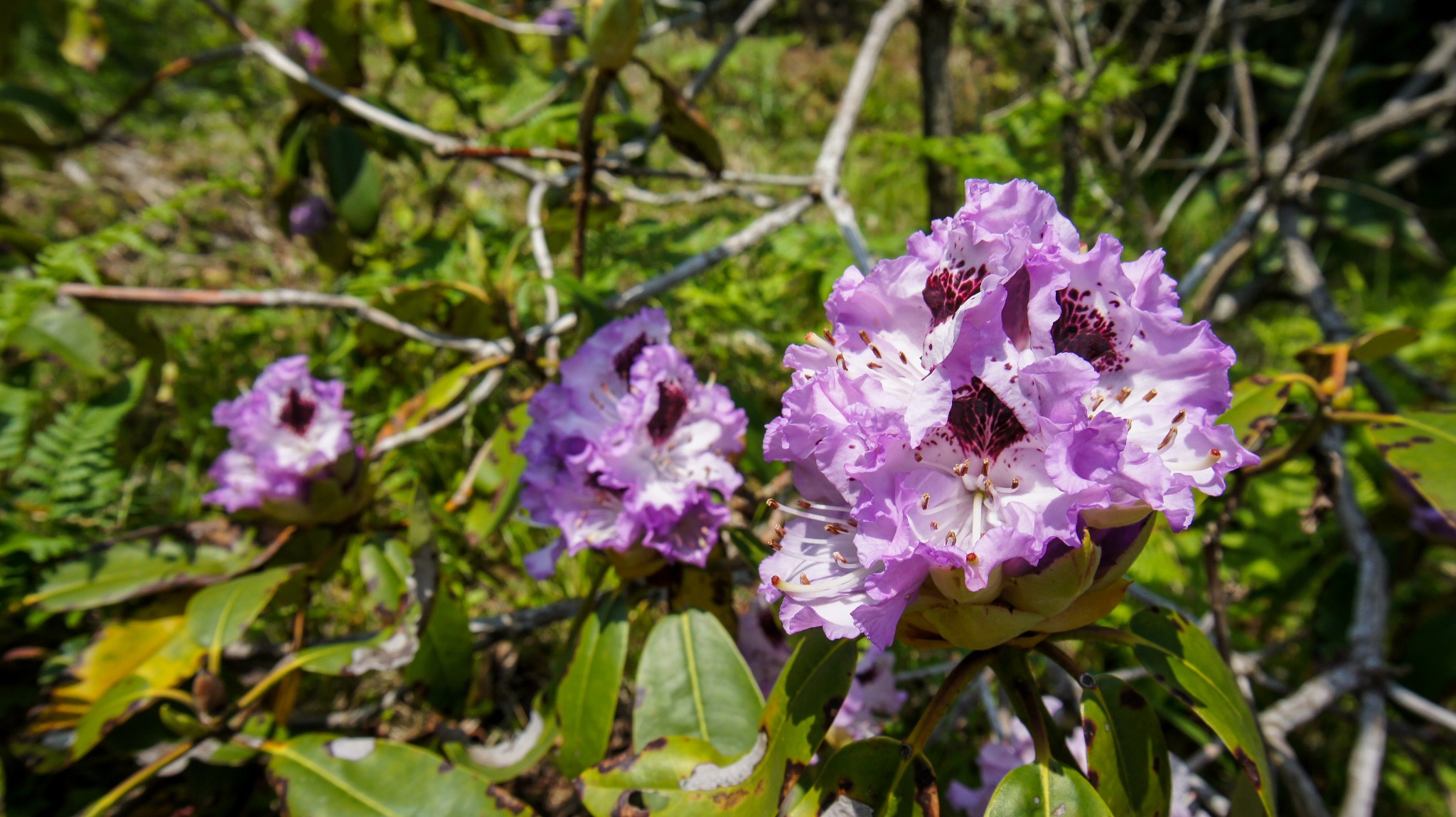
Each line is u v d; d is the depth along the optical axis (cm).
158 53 138
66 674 50
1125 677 62
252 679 58
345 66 81
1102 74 79
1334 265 136
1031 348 26
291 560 55
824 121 156
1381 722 48
